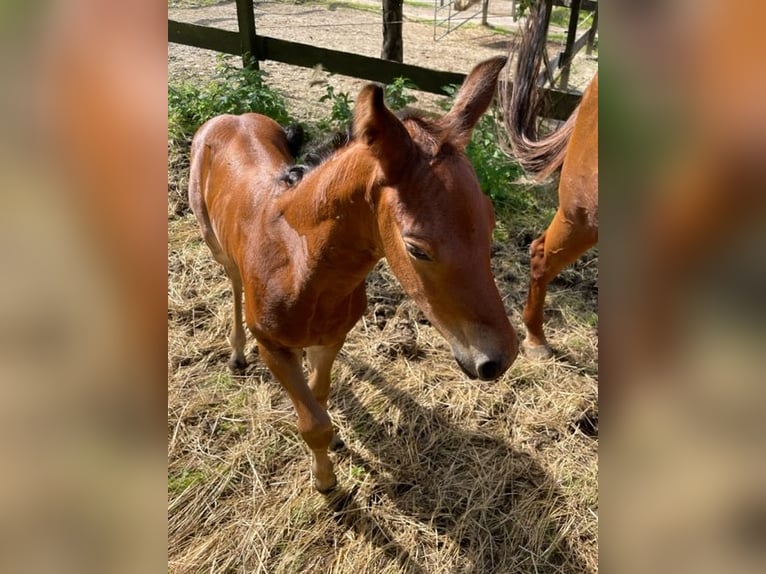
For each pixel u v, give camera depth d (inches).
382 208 67.8
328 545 96.5
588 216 111.1
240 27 239.3
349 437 114.2
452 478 107.3
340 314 87.4
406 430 116.0
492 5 523.5
